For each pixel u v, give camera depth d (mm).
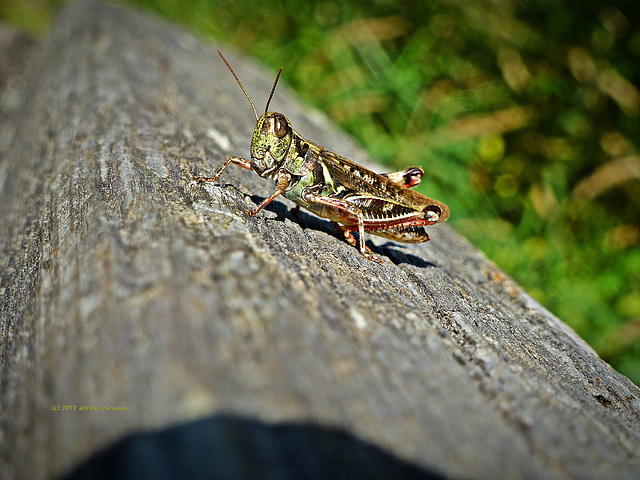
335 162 62
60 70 102
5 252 59
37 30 209
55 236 51
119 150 63
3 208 73
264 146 58
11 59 151
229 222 51
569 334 60
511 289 67
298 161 60
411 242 65
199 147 71
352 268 54
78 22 135
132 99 82
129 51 111
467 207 110
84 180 57
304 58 136
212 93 99
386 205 62
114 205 50
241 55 145
